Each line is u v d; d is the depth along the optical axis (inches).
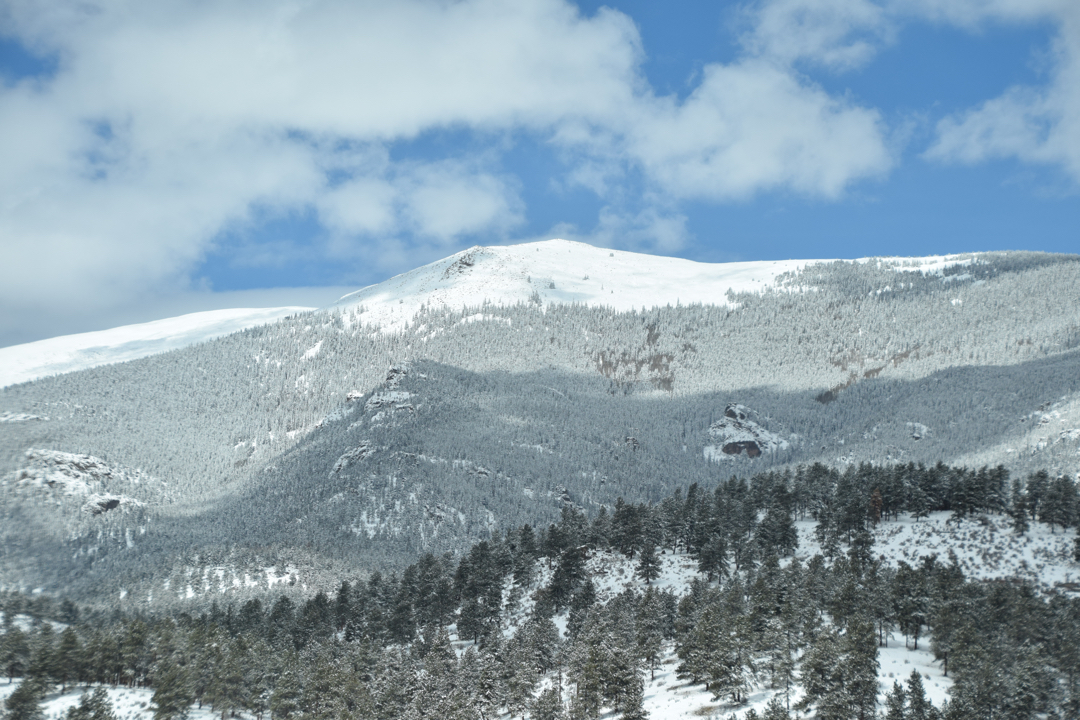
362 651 5792.3
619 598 5876.0
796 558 5944.9
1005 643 4237.2
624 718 4008.4
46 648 5880.9
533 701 4525.1
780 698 3941.9
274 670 5748.0
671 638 5541.3
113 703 5561.0
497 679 4862.2
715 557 6225.4
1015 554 5876.0
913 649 4692.4
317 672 5374.0
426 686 4886.8
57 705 5561.0
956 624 4377.5
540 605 6264.8
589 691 4281.5
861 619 4512.8
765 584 5162.4
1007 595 4857.3
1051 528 6220.5
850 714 3508.9
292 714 5177.2
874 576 5201.8
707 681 4431.6
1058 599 5022.1
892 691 3890.3
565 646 5442.9
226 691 5521.7
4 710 5172.2
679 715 4079.7
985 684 3659.0
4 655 6274.6
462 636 6314.0
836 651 3833.7
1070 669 4037.9
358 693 5123.0
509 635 6151.6
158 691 5226.4
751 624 4643.2
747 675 4220.0
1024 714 3602.4
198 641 6215.6
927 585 4894.2
